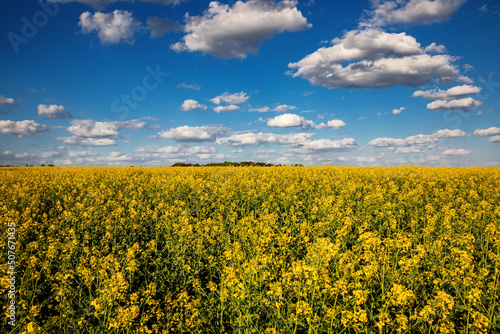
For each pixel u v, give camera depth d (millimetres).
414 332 4777
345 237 8367
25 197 13000
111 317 5000
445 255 6711
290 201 12570
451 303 4363
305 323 4840
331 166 26109
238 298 5105
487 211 9844
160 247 8656
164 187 15539
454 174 19078
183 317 5059
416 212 10688
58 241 7664
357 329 4453
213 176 19484
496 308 5070
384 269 5934
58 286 5879
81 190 15414
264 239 7367
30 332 4477
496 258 6047
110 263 6605
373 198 11812
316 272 5066
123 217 10516
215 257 7258
